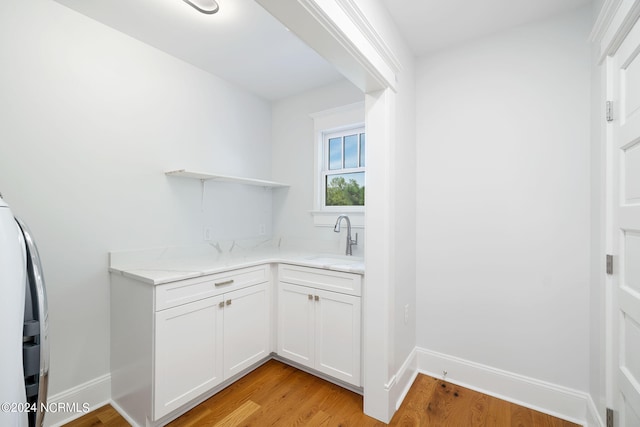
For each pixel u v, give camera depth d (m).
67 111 1.70
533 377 1.77
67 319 1.69
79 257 1.74
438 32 1.88
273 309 2.28
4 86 1.49
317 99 2.83
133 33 1.95
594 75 1.54
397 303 1.80
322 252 2.71
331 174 2.80
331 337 1.94
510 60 1.84
